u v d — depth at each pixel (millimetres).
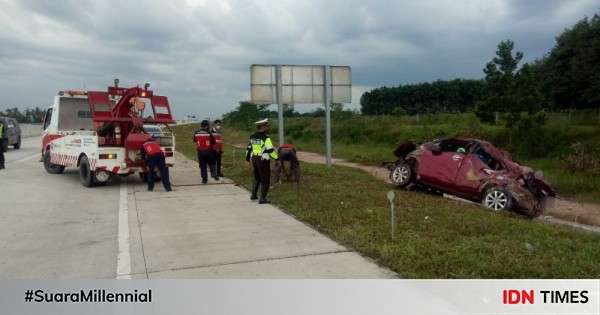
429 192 11758
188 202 10039
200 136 12938
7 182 13477
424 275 5180
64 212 9133
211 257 6035
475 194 10516
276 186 11797
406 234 6746
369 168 18797
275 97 16359
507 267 5289
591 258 5770
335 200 9641
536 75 18469
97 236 7254
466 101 69438
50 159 15133
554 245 6340
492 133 21531
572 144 17859
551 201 10391
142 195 11070
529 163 18031
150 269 5633
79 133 13961
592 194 13523
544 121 18391
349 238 6621
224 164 17641
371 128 30969
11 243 6891
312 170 14945
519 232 7109
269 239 6836
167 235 7207
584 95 25906
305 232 7230
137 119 12391
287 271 5453
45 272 5605
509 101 18062
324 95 16984
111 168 12070
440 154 11172
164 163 11648
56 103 14586
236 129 53469
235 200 10195
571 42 27141
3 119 25297
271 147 9688
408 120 33188
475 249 5992
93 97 12141
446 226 7352
